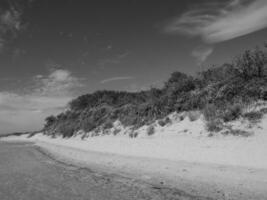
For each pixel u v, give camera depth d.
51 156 20.56
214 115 14.80
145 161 13.48
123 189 9.05
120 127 23.38
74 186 9.87
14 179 11.96
